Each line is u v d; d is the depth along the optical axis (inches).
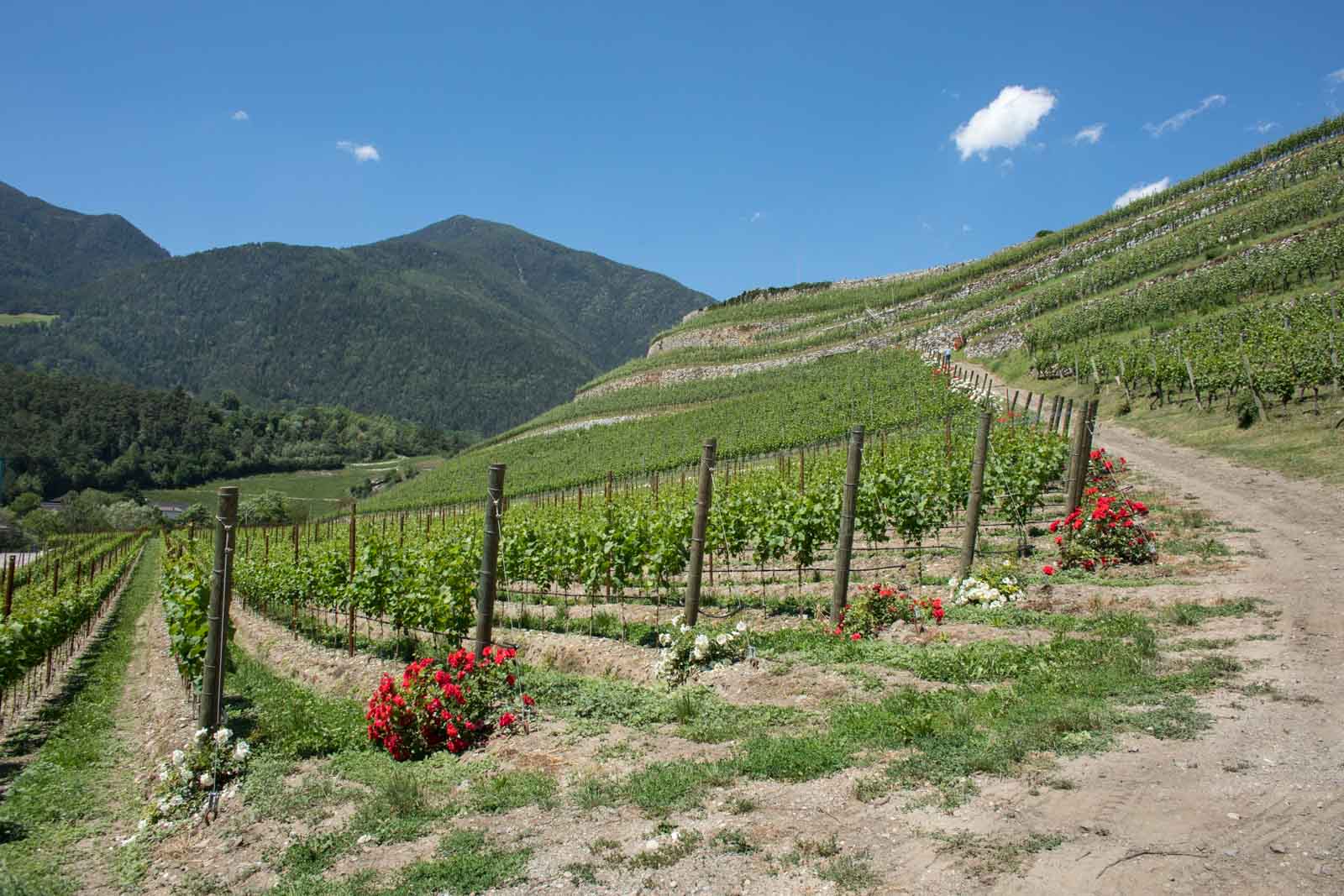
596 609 613.0
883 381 1924.2
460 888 191.3
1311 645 295.4
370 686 481.7
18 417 4458.7
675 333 3560.5
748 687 327.6
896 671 320.8
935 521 626.8
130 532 3112.7
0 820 297.7
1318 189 1621.6
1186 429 962.1
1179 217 2135.8
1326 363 807.1
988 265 2817.4
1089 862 164.2
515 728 317.1
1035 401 1446.9
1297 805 177.2
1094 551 474.3
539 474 2268.7
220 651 344.5
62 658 820.6
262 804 279.6
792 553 661.9
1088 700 255.9
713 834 199.3
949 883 163.0
